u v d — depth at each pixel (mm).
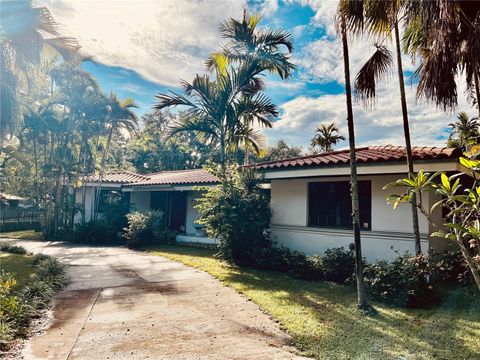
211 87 11234
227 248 10383
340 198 9859
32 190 20734
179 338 4816
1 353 4215
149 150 35969
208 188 11031
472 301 6426
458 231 3406
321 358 4176
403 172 7754
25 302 5820
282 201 11086
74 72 16594
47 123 16906
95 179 19266
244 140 11984
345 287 7820
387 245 8656
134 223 15523
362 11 5504
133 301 6660
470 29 5316
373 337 4828
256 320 5598
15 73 10289
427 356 4211
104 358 4156
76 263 11016
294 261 9133
